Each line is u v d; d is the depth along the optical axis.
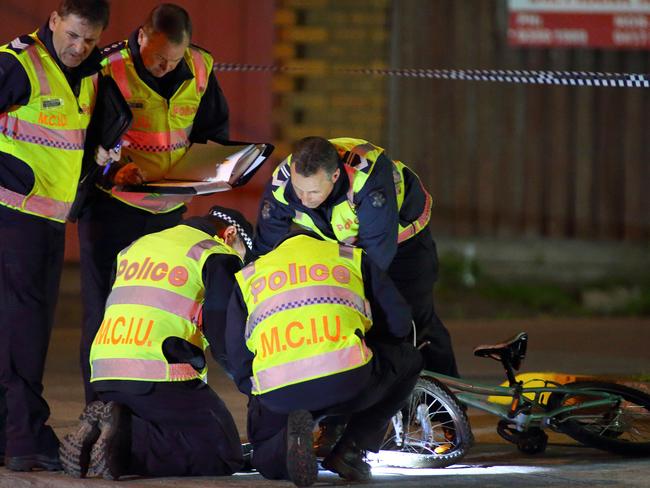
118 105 19.50
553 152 42.94
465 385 20.47
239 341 17.59
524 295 42.41
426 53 42.22
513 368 20.81
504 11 42.09
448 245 43.06
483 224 43.06
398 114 42.38
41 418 18.97
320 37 41.66
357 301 17.30
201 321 18.38
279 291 17.22
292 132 41.62
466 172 42.84
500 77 23.77
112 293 18.61
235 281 18.06
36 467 18.94
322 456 19.52
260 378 17.19
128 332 18.12
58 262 19.48
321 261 17.42
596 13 41.75
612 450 21.11
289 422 16.59
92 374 18.55
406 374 17.86
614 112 42.84
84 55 18.66
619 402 21.02
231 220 19.38
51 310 19.38
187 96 20.84
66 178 19.14
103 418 17.72
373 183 18.50
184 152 21.20
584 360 31.59
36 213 19.00
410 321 17.72
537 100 42.78
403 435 20.06
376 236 18.67
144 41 20.11
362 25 41.81
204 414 18.38
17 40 18.58
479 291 42.53
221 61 40.53
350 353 16.89
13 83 18.41
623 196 43.00
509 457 21.06
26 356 18.95
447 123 42.66
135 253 18.70
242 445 19.53
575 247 43.09
